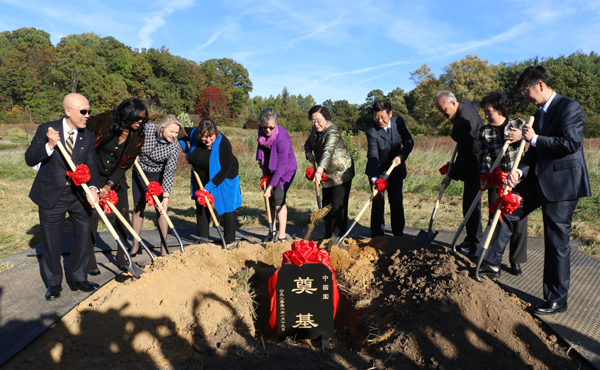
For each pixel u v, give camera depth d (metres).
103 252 4.77
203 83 91.00
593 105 40.53
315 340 3.04
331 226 4.84
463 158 4.30
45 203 3.17
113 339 2.67
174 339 2.73
